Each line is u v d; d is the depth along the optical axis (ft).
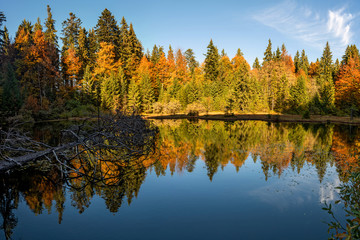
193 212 19.98
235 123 113.80
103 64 170.09
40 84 130.11
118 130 42.93
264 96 162.30
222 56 256.73
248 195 23.84
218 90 180.04
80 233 16.37
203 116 149.59
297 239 15.74
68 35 188.96
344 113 138.41
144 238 15.81
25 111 105.50
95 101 143.74
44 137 59.36
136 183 27.32
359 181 12.41
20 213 19.56
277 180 28.53
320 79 198.18
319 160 38.22
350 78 139.64
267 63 193.88
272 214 19.60
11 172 30.73
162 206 21.15
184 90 172.45
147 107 169.58
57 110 124.57
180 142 56.54
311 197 23.35
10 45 180.45
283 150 46.65
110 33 187.83
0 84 104.68
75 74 160.56
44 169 32.19
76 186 26.11
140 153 43.57
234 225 17.75
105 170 32.45
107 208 20.70
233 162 37.17
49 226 17.56
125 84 164.55
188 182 27.68
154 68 204.64
